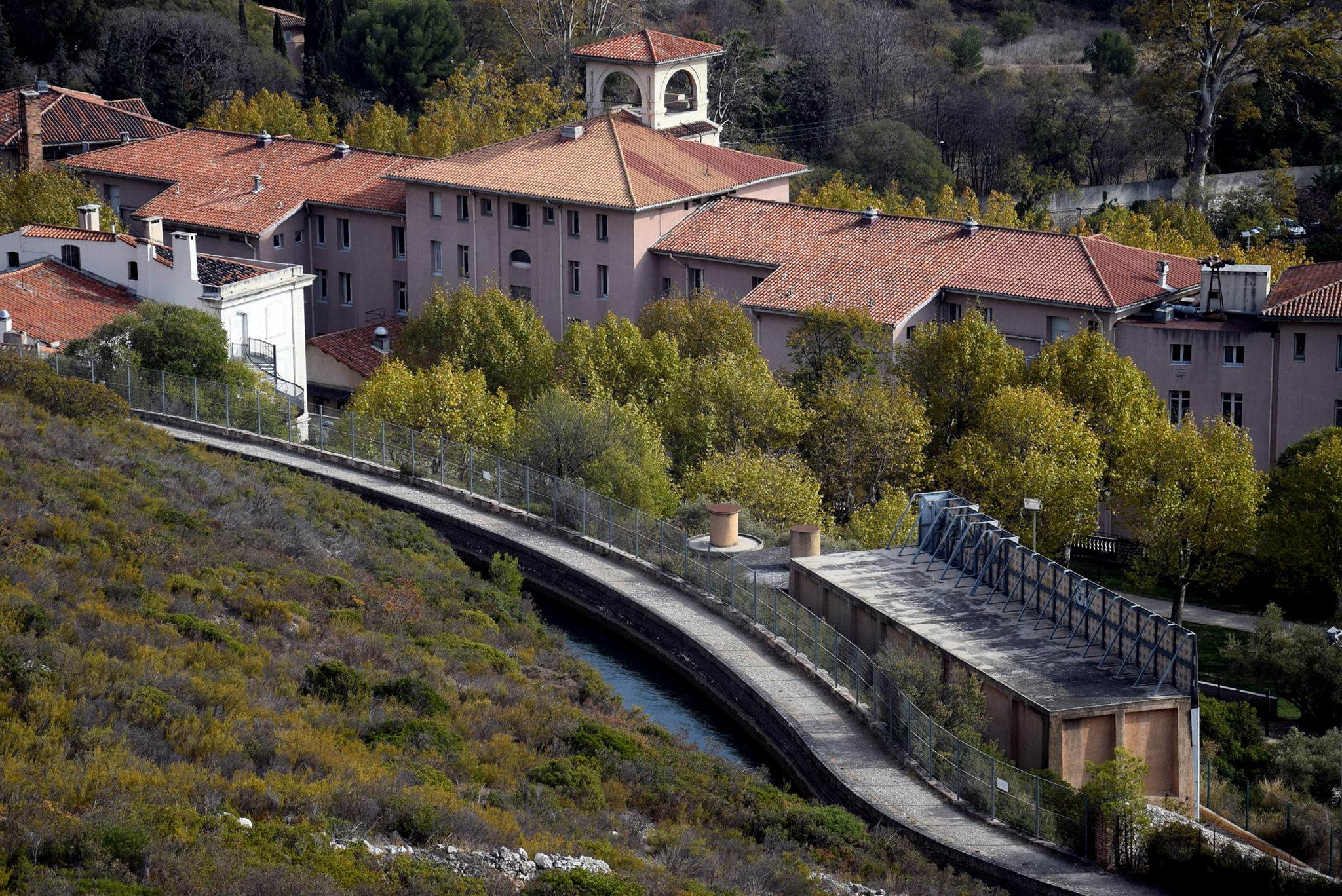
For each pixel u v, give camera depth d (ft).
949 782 205.98
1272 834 206.08
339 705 178.40
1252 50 631.97
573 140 463.83
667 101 507.30
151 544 220.84
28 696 150.92
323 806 143.33
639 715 223.92
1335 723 257.14
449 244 462.19
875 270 406.21
